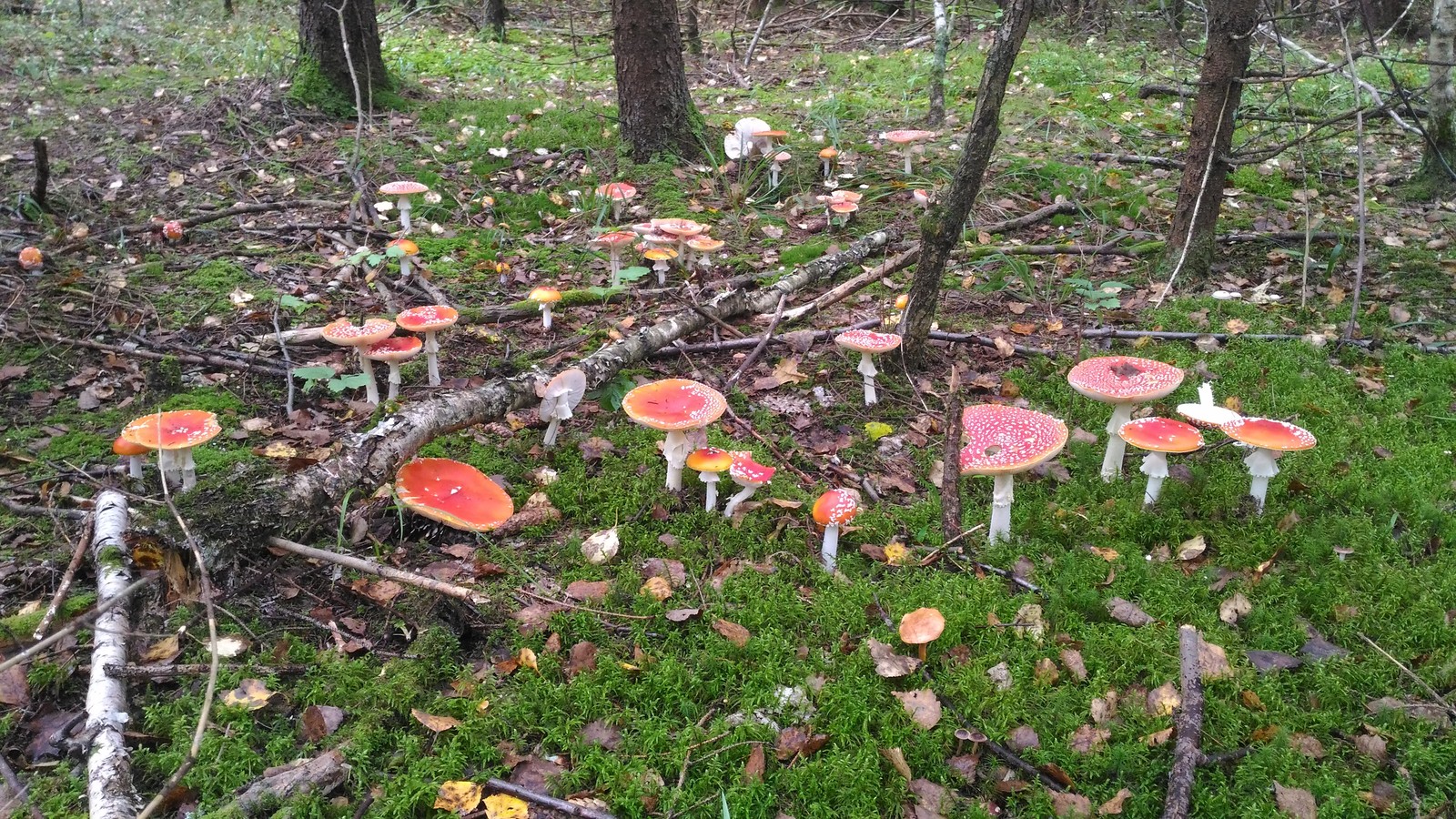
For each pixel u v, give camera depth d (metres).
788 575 1.33
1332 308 2.16
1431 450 1.62
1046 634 1.22
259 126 3.08
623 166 2.88
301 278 2.19
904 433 1.71
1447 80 2.63
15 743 1.03
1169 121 3.50
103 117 3.20
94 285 2.08
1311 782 1.01
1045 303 2.22
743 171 2.91
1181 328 2.07
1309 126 3.26
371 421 1.67
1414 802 0.99
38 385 1.73
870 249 2.40
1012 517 1.46
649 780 1.01
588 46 5.30
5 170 2.66
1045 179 2.92
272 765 1.01
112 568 1.13
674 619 1.23
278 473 1.30
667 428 1.36
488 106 3.42
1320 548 1.35
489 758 1.04
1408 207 2.71
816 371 1.88
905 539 1.42
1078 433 1.69
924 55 4.63
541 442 1.63
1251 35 2.04
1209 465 1.59
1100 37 5.19
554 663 1.16
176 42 4.43
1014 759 1.05
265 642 1.17
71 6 4.87
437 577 1.30
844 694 1.11
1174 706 1.10
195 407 1.68
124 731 1.02
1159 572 1.33
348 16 3.23
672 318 1.96
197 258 2.25
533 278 2.28
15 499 1.41
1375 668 1.16
